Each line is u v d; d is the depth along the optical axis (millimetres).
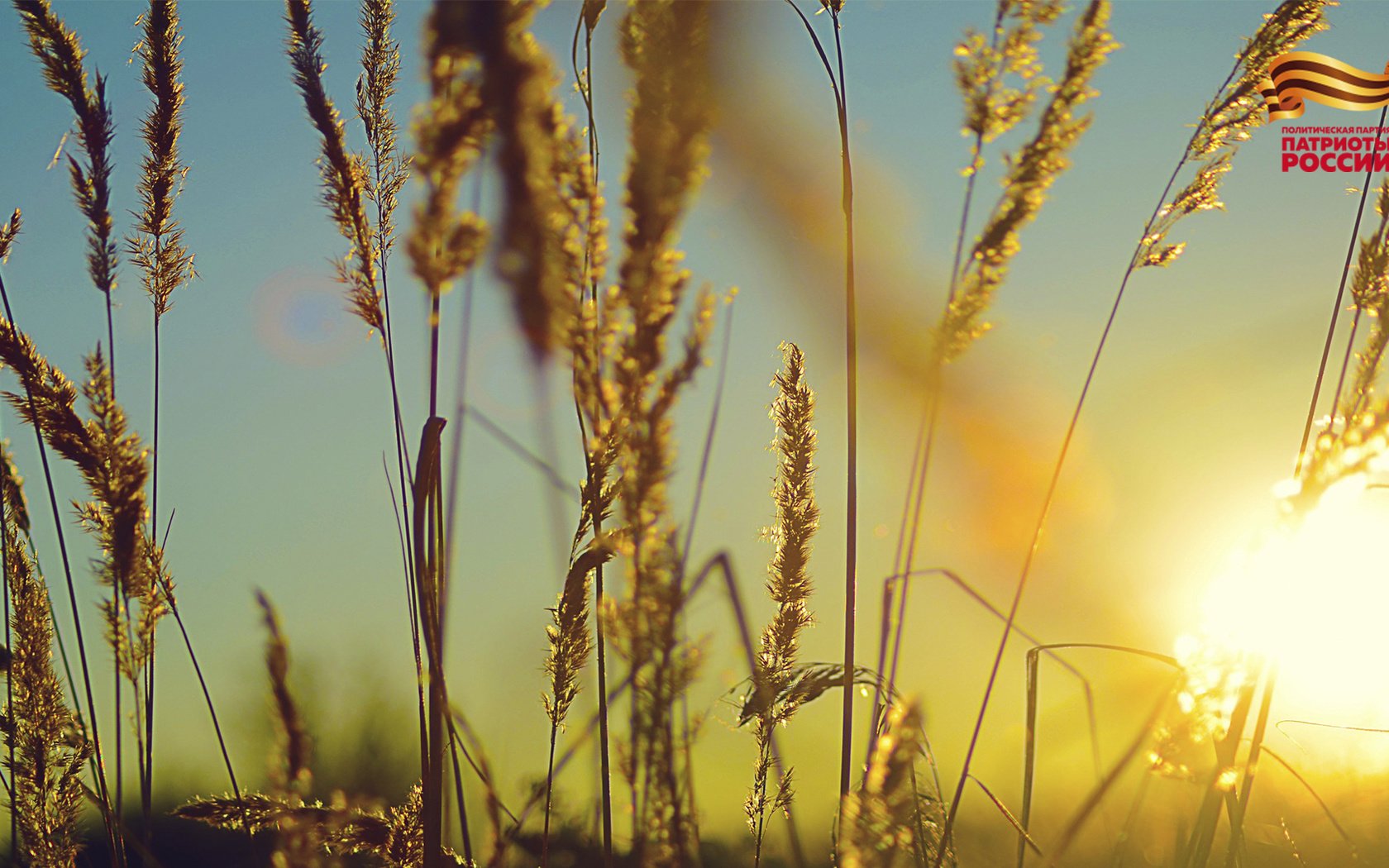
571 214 1072
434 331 1111
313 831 1069
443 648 1123
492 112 1047
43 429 1162
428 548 1113
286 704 1054
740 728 1174
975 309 1195
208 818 1141
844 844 1050
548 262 1052
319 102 1184
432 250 1074
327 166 1184
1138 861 1165
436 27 1047
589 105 1125
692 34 1037
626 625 1053
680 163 1043
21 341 1165
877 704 1182
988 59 1185
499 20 1045
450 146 1053
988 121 1185
